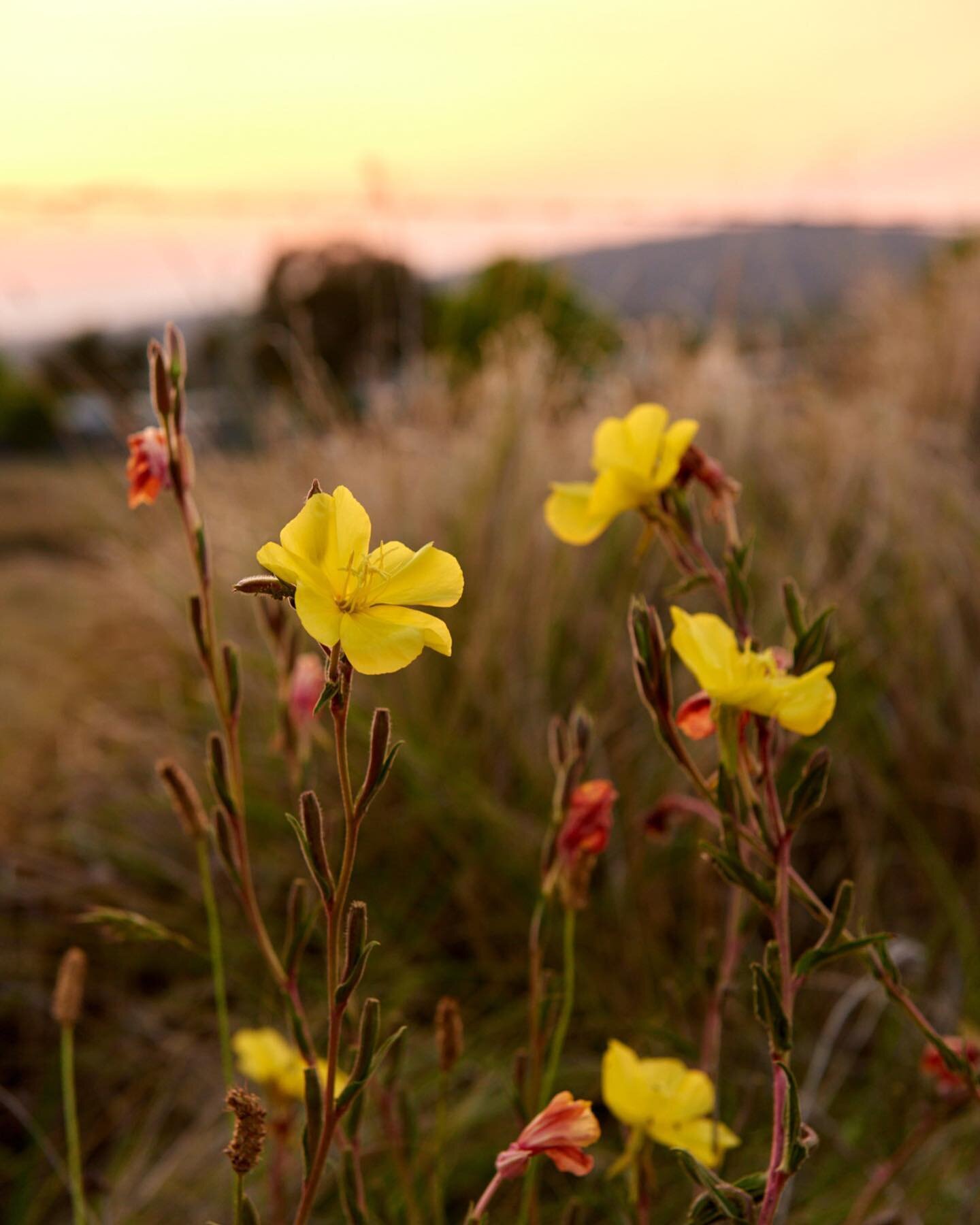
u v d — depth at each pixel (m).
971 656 2.62
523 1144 0.84
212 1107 1.86
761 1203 0.80
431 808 2.28
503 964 2.11
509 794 2.42
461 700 2.52
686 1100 1.08
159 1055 2.03
